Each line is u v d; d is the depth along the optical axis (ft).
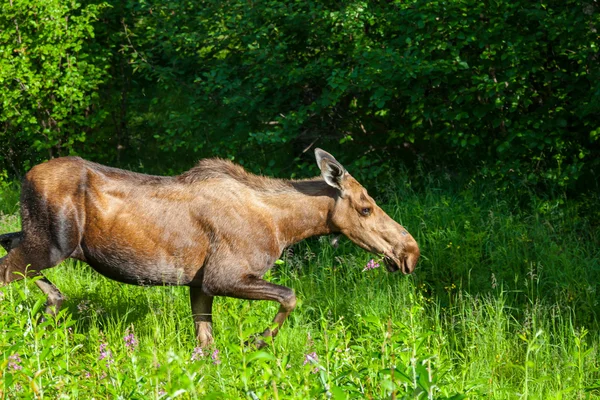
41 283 50.57
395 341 33.68
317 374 33.94
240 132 80.33
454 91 73.77
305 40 79.66
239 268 49.21
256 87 79.25
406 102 80.33
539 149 74.54
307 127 85.30
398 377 25.90
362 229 52.06
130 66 97.40
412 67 69.41
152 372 31.78
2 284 49.03
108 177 49.55
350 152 86.84
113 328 54.24
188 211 49.26
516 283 63.21
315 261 69.82
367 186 81.56
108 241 48.88
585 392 41.22
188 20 85.40
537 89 77.20
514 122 73.67
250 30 78.48
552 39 69.46
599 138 72.95
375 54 70.79
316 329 56.18
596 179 77.36
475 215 71.00
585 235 70.38
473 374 47.34
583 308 57.88
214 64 84.53
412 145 84.48
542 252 65.77
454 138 74.49
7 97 87.56
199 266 49.70
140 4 89.51
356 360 38.50
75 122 92.79
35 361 33.47
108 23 95.91
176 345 50.65
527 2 71.31
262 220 50.11
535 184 75.82
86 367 37.73
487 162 77.61
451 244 67.41
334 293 62.13
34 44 88.02
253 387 30.40
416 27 72.69
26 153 98.27
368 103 82.38
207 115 83.46
